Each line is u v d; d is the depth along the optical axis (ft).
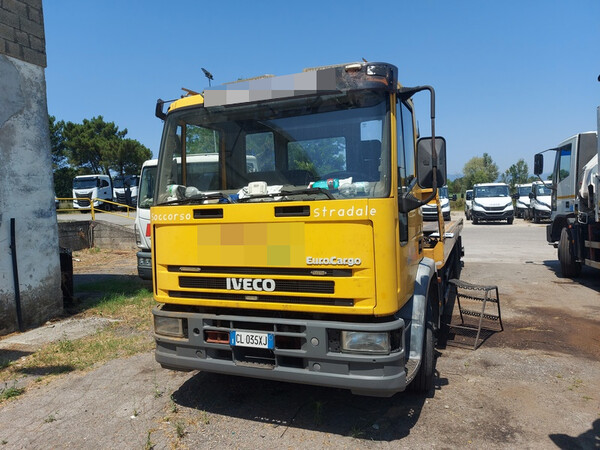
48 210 23.73
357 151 11.46
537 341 18.94
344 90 11.55
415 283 13.41
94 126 145.07
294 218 11.03
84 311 25.02
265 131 12.50
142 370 16.47
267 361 11.83
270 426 12.32
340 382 10.80
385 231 10.55
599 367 16.07
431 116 11.49
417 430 11.92
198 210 12.10
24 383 15.65
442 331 20.45
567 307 24.30
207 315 12.05
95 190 91.20
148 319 23.24
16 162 21.98
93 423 12.76
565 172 32.78
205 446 11.38
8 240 21.47
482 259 41.68
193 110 13.33
